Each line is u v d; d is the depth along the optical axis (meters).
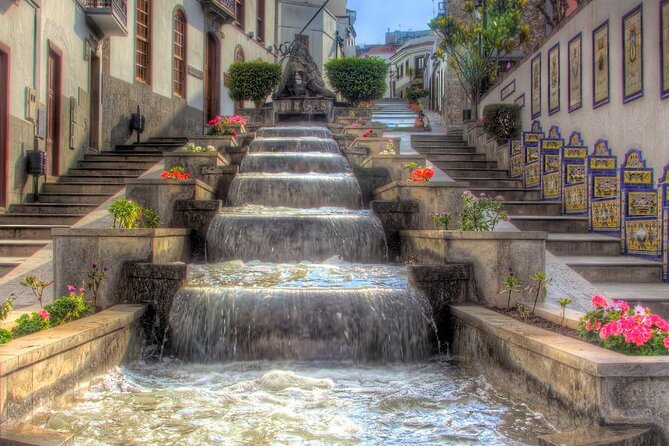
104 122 18.28
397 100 43.03
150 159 16.92
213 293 7.28
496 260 7.76
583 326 5.50
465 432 4.97
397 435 4.91
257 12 32.16
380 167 13.30
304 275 8.56
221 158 13.59
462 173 15.77
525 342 5.56
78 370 5.68
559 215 12.82
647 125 10.90
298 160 14.17
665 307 7.94
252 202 12.52
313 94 21.30
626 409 4.47
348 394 5.98
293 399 5.80
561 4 19.11
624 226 10.52
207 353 7.15
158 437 4.82
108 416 5.25
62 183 14.80
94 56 17.75
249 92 22.53
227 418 5.26
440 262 8.11
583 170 12.81
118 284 7.66
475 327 6.75
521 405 5.62
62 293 7.62
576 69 14.13
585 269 9.48
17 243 10.62
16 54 12.74
